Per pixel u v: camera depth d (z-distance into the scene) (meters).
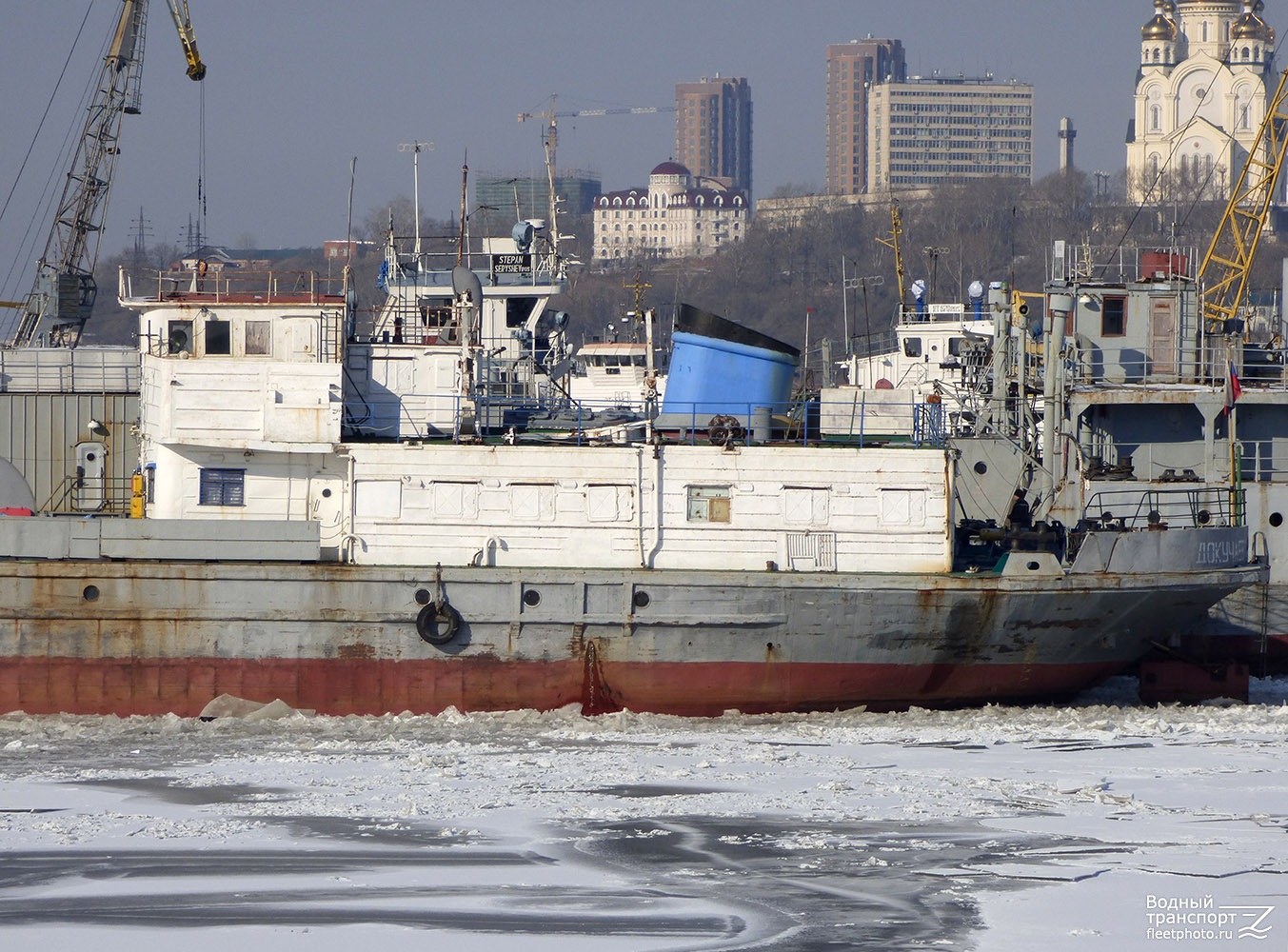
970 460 91.75
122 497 98.75
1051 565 86.00
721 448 85.19
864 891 54.94
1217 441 102.25
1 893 54.19
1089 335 110.31
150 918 51.72
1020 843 60.91
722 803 66.50
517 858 58.69
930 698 88.56
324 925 51.16
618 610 83.94
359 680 84.00
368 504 84.69
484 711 84.75
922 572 85.69
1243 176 155.38
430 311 105.75
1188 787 69.81
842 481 85.56
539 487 84.69
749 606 84.25
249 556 83.19
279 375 84.94
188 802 66.62
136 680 83.25
